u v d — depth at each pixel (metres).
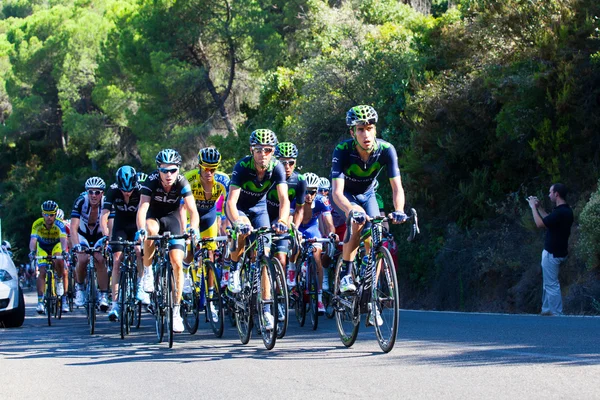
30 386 5.00
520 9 14.31
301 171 20.50
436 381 4.48
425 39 17.92
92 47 46.59
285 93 26.83
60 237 12.78
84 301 10.85
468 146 14.96
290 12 28.42
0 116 55.69
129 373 5.40
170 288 7.05
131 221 9.26
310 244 9.22
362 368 5.15
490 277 13.40
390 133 18.16
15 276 10.77
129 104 36.03
